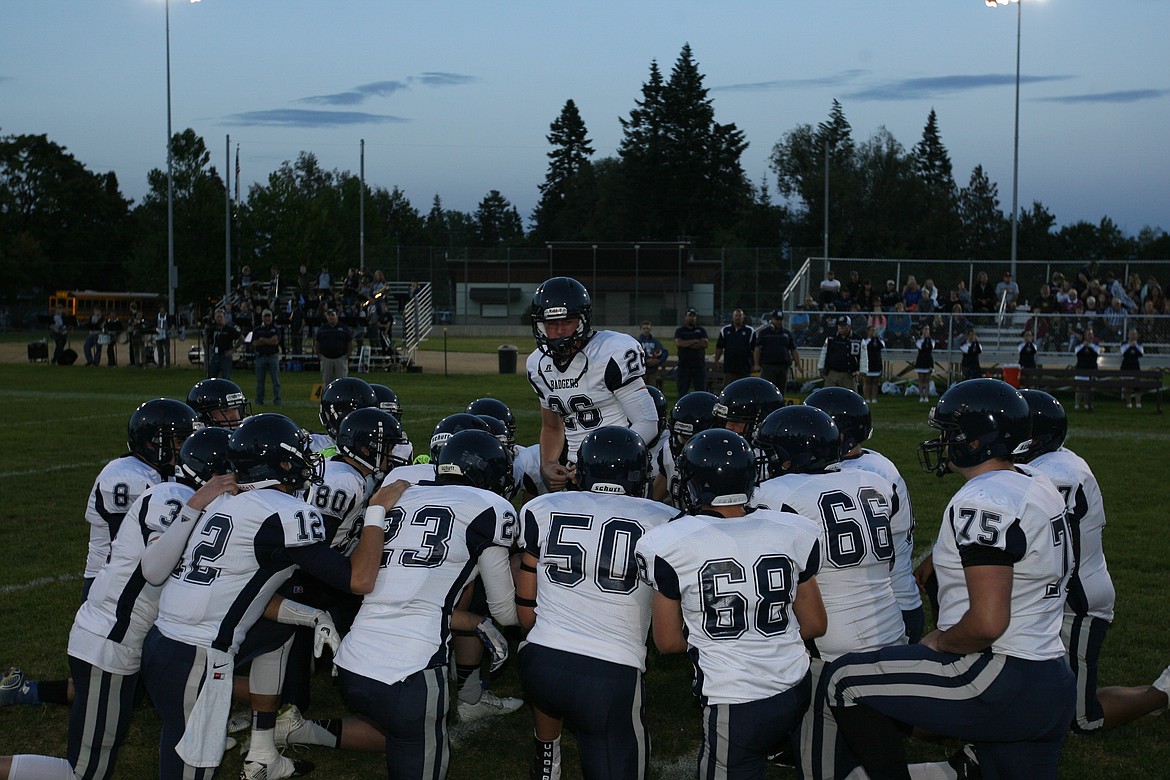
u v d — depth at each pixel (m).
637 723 3.54
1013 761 3.43
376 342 26.55
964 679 3.36
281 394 19.55
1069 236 70.19
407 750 3.60
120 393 19.48
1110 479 10.42
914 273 29.61
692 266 45.88
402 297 34.47
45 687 4.66
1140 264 25.00
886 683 3.50
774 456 4.07
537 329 4.89
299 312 25.97
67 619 6.08
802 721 3.83
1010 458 3.72
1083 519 4.06
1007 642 3.30
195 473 4.05
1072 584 4.12
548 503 3.71
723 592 3.29
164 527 3.80
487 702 4.96
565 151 87.62
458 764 4.48
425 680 3.58
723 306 45.78
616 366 4.93
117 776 4.34
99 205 71.06
